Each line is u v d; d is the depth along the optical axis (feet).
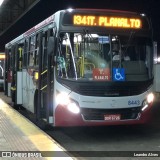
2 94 103.60
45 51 43.04
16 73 58.90
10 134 37.27
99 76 38.45
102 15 39.45
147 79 39.78
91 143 38.81
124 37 39.75
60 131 45.06
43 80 43.42
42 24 44.32
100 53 38.88
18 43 59.41
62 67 38.47
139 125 49.01
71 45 38.58
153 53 40.68
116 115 38.50
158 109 68.28
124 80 38.91
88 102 37.93
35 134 37.37
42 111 43.80
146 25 40.83
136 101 39.09
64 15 38.70
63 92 38.17
